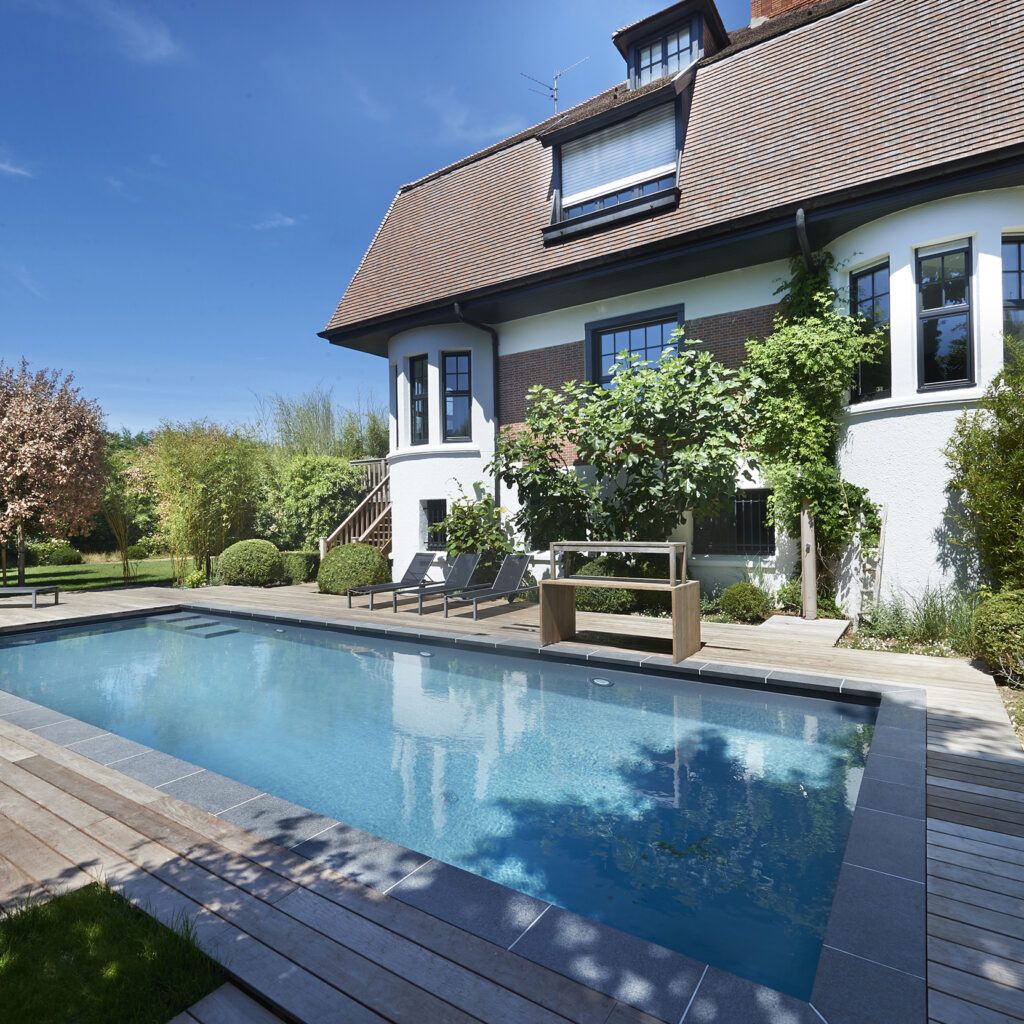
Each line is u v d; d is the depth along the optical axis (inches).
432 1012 71.1
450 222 488.1
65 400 585.9
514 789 157.9
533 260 415.8
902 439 287.9
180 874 101.0
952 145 275.1
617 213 383.6
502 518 457.4
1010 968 76.6
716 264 363.3
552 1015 70.2
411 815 145.3
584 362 429.1
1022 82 270.8
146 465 620.4
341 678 263.9
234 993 77.0
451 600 399.5
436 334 470.6
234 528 642.2
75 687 257.4
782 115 344.8
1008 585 232.7
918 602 280.2
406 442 494.6
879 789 125.8
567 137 418.9
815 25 357.7
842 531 304.0
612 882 117.3
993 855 102.3
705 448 319.6
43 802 127.5
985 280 270.1
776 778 160.1
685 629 238.1
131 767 145.6
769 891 113.6
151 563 923.4
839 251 323.0
